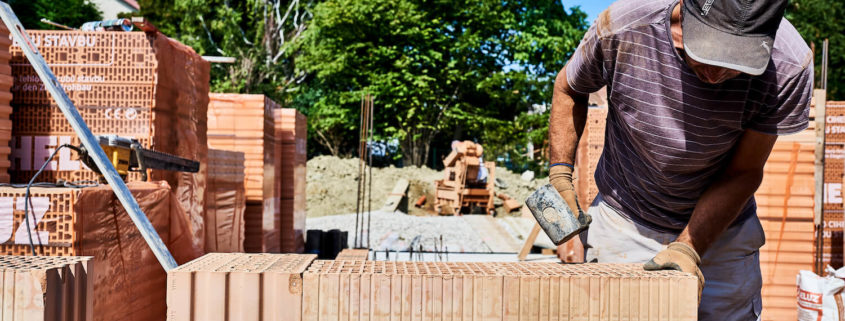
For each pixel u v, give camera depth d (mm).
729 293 2197
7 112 2562
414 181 16344
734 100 1713
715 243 2178
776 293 4312
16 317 1306
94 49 2910
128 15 22484
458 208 13398
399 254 8227
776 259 4320
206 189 3697
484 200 13734
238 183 4801
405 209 15438
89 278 1495
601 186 2459
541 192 1764
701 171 2002
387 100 20594
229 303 1407
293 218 6727
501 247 8945
